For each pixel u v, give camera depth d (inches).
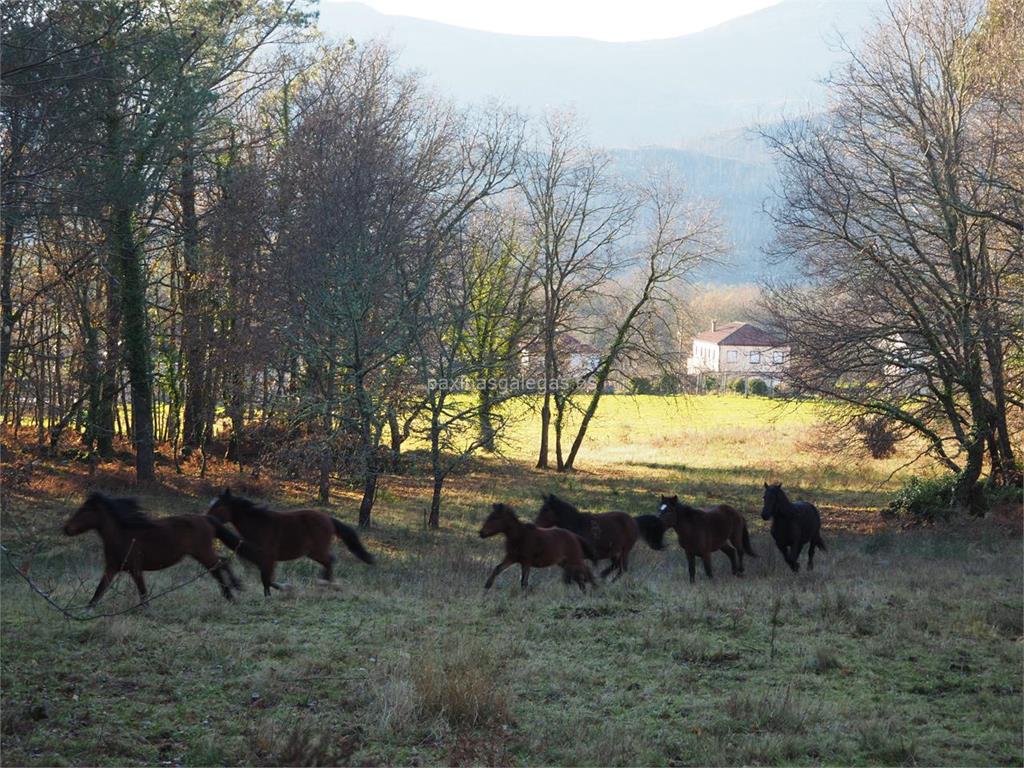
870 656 441.4
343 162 1042.7
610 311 1908.2
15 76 634.2
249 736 312.8
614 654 434.0
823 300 1133.1
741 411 2861.7
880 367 1102.4
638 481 1686.8
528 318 1722.4
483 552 820.6
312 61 1349.7
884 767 310.8
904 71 1078.4
